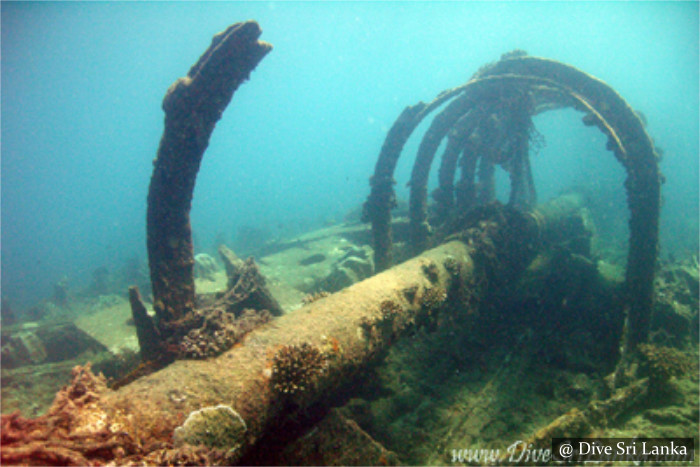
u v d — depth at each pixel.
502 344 8.98
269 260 16.23
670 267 12.34
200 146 5.36
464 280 8.15
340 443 4.64
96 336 9.68
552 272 9.97
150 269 5.89
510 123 11.16
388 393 7.12
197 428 3.49
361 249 14.29
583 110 8.59
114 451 2.97
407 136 9.64
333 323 5.28
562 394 7.31
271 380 4.27
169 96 5.08
